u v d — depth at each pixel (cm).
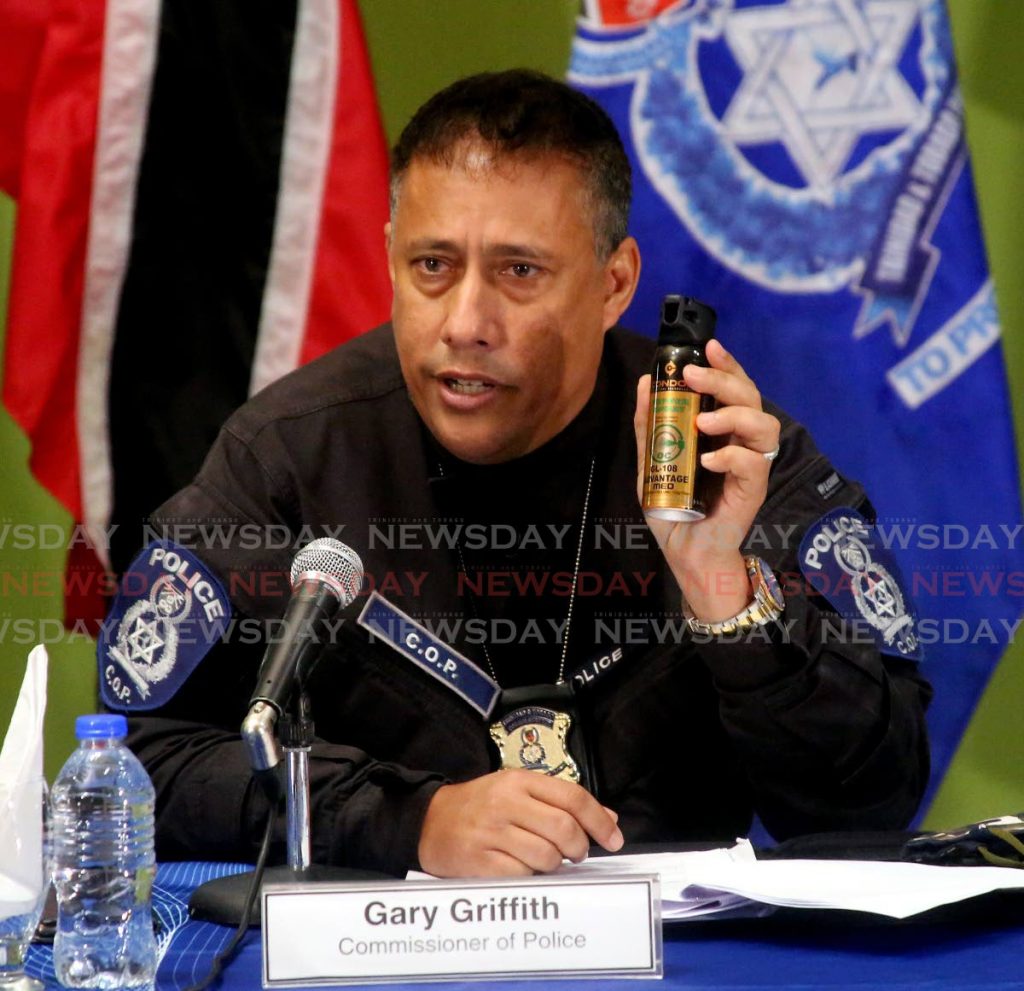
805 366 1266
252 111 1216
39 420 1202
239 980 558
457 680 930
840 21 1247
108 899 600
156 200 1202
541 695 929
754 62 1259
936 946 581
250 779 804
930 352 1257
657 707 942
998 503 1258
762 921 618
